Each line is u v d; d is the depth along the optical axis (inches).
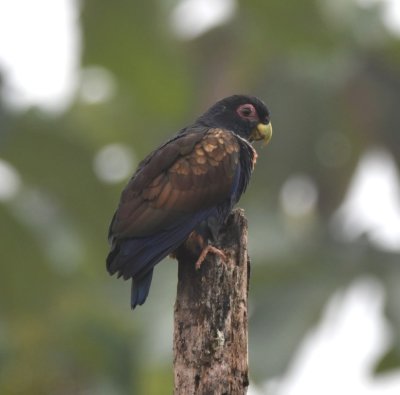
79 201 671.1
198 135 463.5
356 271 778.8
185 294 400.8
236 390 390.3
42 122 650.8
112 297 706.8
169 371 631.8
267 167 838.5
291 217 828.0
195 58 742.5
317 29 580.4
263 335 732.7
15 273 668.7
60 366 638.5
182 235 440.8
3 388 624.1
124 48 589.6
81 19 574.6
